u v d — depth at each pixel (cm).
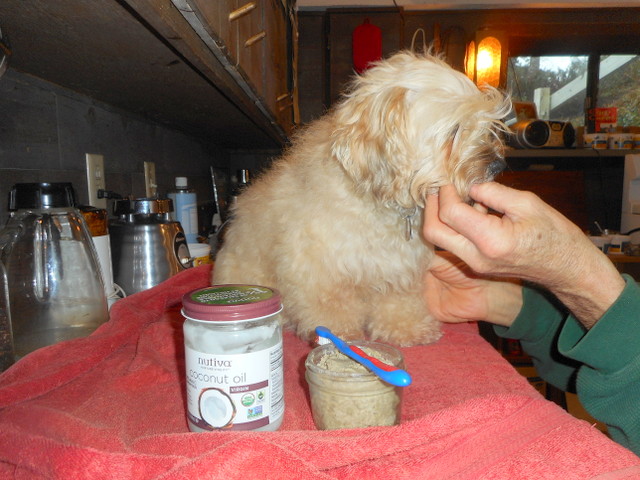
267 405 78
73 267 131
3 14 88
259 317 77
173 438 71
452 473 66
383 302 158
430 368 121
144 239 180
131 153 226
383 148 152
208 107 205
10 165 133
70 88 162
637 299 98
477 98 162
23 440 72
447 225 110
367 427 77
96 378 107
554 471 66
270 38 210
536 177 488
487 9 523
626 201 449
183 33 95
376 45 478
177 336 129
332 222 147
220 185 404
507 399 81
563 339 112
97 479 63
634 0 506
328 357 95
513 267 103
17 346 119
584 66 567
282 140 355
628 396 98
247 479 62
